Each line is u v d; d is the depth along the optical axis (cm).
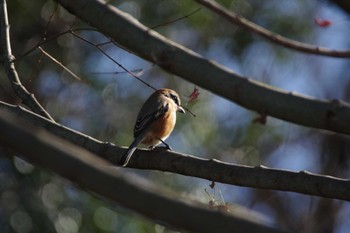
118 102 1444
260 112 894
